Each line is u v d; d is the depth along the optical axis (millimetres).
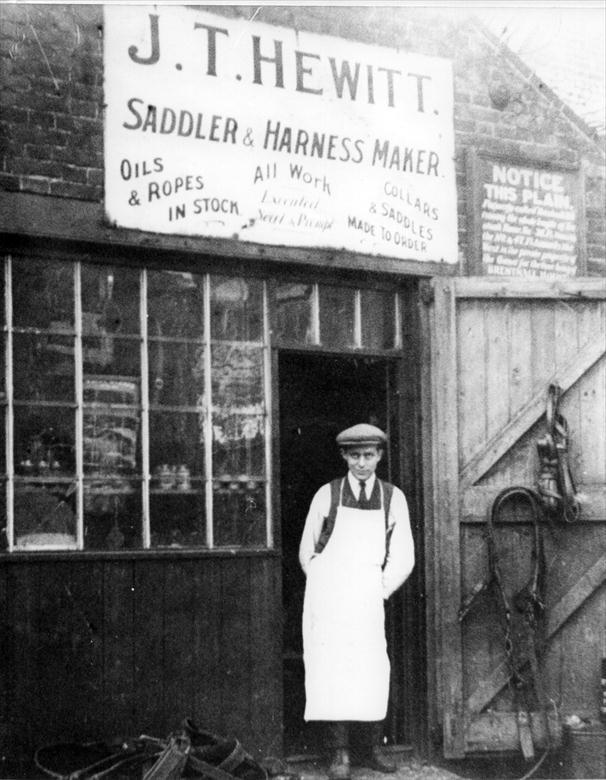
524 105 6758
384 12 6336
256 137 5906
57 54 5473
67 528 5418
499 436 6246
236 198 5832
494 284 6293
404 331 6438
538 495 6184
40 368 5426
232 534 5828
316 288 6223
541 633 6199
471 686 6105
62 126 5449
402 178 6324
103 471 5527
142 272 5719
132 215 5566
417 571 6273
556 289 6344
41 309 5449
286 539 7387
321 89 6109
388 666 5938
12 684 5168
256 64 5934
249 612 5777
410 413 6383
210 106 5793
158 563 5562
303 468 7422
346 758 5793
